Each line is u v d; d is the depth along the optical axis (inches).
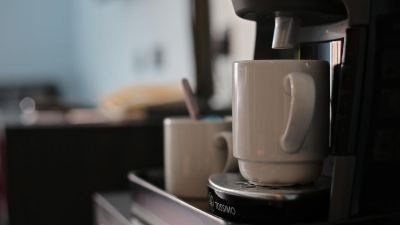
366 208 20.7
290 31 20.9
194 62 47.4
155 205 24.9
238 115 20.1
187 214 21.6
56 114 51.5
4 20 141.3
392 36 20.9
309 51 22.1
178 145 25.4
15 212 38.5
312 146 19.8
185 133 25.2
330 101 20.7
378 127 20.9
